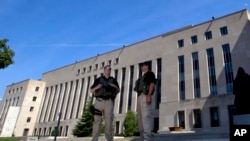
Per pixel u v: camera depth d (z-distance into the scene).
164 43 46.47
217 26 39.44
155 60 46.94
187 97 38.28
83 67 63.84
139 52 51.09
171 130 32.47
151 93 5.27
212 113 34.06
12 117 45.25
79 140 30.56
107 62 57.78
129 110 43.62
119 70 53.78
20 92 72.62
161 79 43.88
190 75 39.41
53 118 64.94
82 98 58.94
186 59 41.19
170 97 40.41
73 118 58.03
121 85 51.84
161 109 40.09
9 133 44.50
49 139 34.69
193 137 10.72
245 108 4.07
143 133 5.25
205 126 33.56
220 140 5.37
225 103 32.75
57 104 66.56
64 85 67.25
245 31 35.66
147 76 5.46
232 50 36.03
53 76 73.00
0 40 18.70
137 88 5.51
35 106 70.56
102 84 5.69
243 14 36.97
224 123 31.77
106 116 5.55
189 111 36.34
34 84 72.25
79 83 62.44
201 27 41.53
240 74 4.59
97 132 5.54
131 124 40.50
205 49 39.34
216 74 36.50
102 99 5.63
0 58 18.47
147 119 5.11
